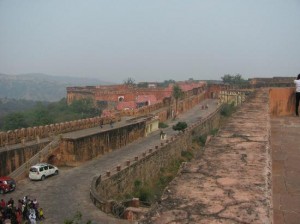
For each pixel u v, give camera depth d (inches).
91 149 1533.0
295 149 442.9
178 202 167.8
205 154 255.0
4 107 5698.8
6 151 1206.9
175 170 1792.6
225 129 347.9
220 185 190.2
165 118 2795.3
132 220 885.2
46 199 1037.8
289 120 656.4
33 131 1435.8
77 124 1699.1
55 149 1403.8
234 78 5187.0
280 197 302.2
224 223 146.6
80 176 1275.8
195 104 3838.6
